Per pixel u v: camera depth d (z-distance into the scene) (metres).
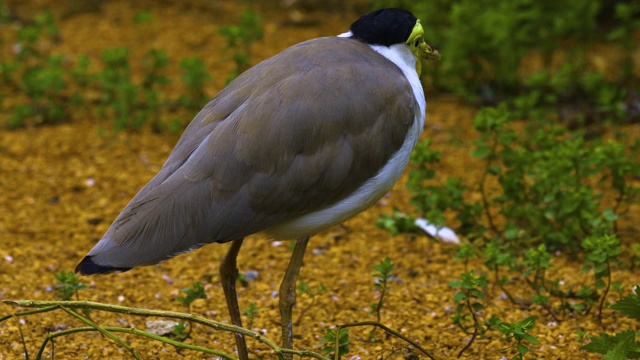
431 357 8.24
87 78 16.25
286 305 8.20
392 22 8.78
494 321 8.95
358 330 9.80
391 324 9.95
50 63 15.90
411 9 17.81
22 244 11.94
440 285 10.97
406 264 11.59
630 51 16.94
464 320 9.26
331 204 8.20
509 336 8.05
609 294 10.58
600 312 9.91
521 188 11.77
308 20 20.50
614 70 18.12
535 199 11.88
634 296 7.64
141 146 15.08
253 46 19.05
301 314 10.19
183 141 8.09
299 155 7.90
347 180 8.11
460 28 16.53
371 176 8.29
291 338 8.22
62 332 7.66
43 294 10.52
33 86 15.74
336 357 7.69
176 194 7.69
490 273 11.26
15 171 14.09
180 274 11.23
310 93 8.01
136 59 18.55
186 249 7.68
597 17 20.11
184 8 21.16
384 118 8.21
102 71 15.88
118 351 9.14
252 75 8.34
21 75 17.73
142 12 18.44
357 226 12.71
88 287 10.77
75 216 12.84
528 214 11.74
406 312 10.24
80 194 13.50
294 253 8.38
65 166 14.33
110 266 7.46
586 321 9.96
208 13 20.98
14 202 13.17
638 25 16.50
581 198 11.39
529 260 9.88
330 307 10.39
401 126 8.32
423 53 9.12
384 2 17.91
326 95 8.02
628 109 16.44
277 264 11.58
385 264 9.45
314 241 12.23
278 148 7.84
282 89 8.02
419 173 12.02
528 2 16.92
